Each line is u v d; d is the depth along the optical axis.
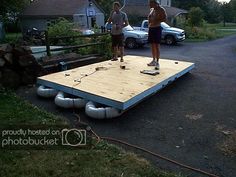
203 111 5.67
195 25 30.34
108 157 3.79
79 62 9.14
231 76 8.69
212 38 25.69
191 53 14.85
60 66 8.42
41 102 6.15
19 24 31.36
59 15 27.19
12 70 7.12
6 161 3.65
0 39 20.72
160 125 5.01
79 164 3.61
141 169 3.54
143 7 30.11
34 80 7.52
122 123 5.08
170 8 31.91
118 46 8.66
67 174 3.39
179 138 4.53
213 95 6.69
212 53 14.85
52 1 29.94
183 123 5.10
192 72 9.21
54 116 5.19
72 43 11.03
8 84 6.97
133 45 16.78
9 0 23.20
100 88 5.84
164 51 15.80
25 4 27.52
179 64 8.54
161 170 3.60
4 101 5.88
